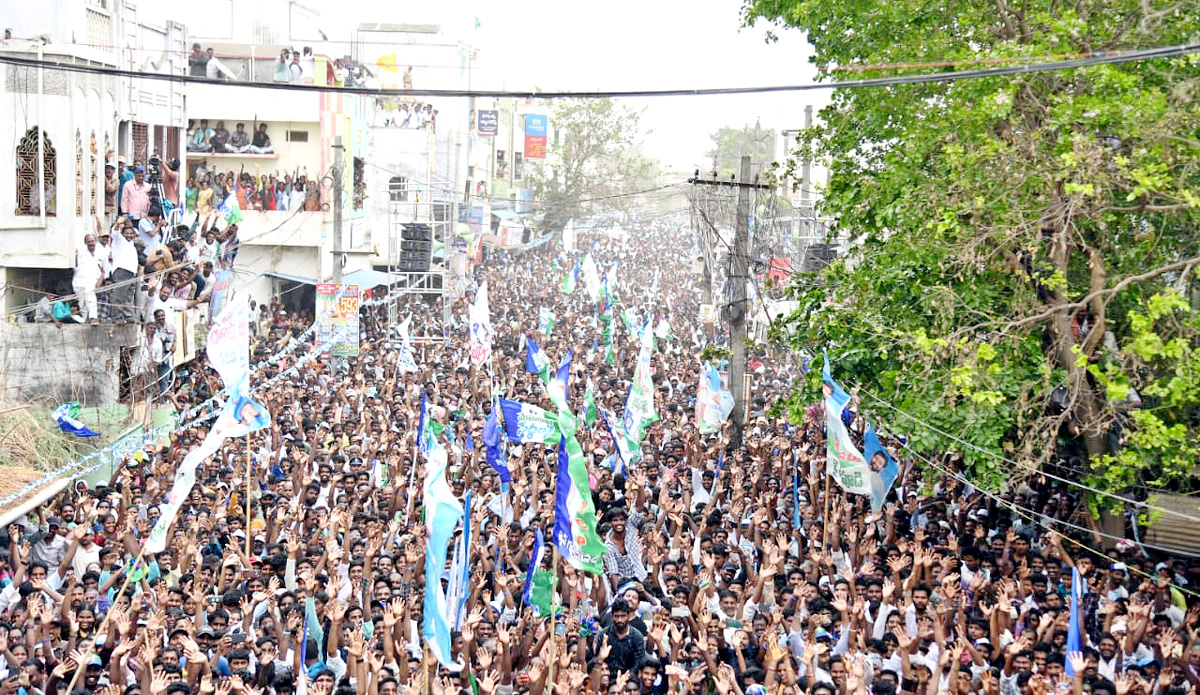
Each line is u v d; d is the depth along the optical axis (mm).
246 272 40094
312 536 17328
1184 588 16453
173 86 35344
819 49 19625
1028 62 15250
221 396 26875
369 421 24406
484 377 30125
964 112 16188
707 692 13625
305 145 45000
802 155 20594
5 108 26672
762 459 23359
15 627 13625
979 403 16406
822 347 19859
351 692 12266
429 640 12211
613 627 13930
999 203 16359
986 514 19922
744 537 18453
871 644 13844
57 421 23000
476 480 19766
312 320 44094
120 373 27375
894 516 18781
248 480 17031
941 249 16719
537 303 52125
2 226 26438
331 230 45312
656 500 20812
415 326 41688
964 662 13570
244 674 12727
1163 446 14633
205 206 39031
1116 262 16953
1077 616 12906
